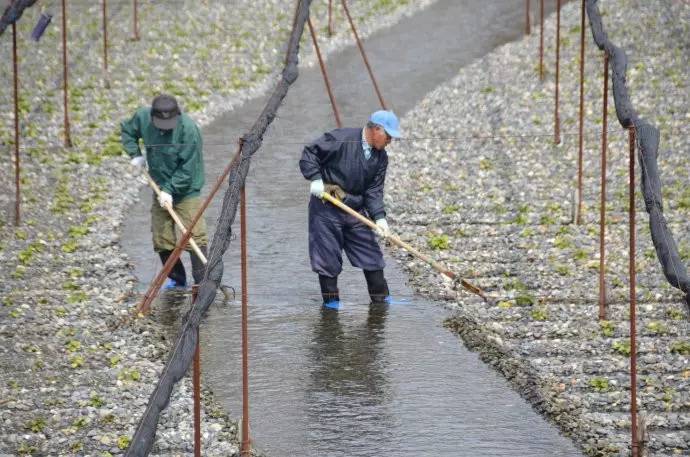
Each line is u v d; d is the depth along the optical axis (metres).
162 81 60.44
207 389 27.61
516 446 24.52
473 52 65.69
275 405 26.86
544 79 58.34
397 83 61.38
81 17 69.56
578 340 30.48
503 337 31.02
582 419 25.64
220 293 34.94
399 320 32.59
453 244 38.81
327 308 33.62
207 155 49.53
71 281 35.16
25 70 59.94
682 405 26.25
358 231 33.47
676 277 23.30
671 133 49.06
